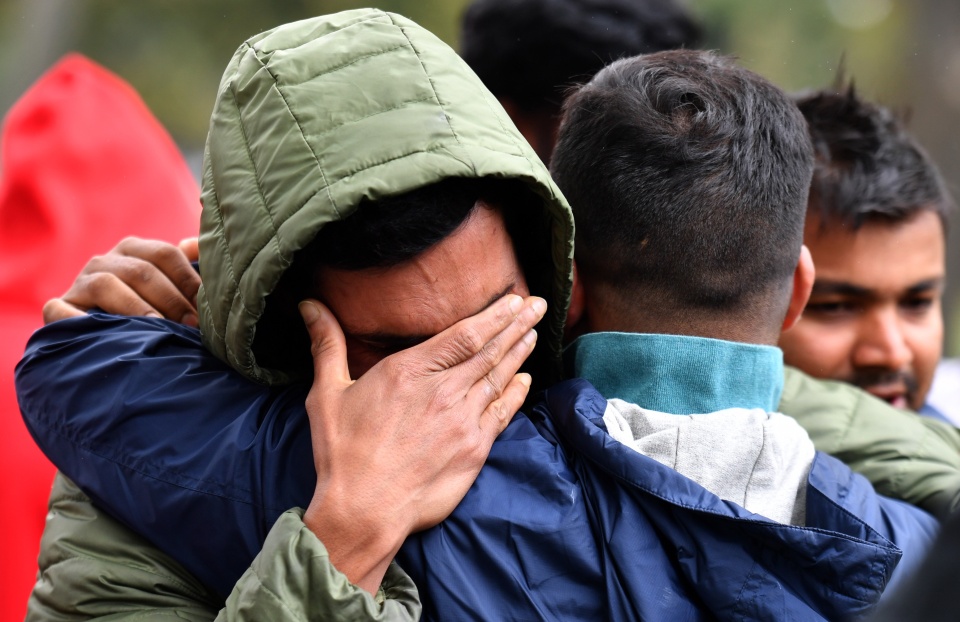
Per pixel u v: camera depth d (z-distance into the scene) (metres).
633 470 3.19
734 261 3.48
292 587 2.95
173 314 4.06
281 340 3.65
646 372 3.51
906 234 5.02
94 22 23.30
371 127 3.18
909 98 19.97
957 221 12.28
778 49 21.69
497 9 5.91
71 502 3.59
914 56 20.31
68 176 6.65
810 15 21.70
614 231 3.53
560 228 3.39
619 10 6.00
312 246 3.22
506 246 3.34
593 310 3.71
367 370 3.40
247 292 3.24
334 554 3.02
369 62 3.30
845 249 4.97
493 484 3.27
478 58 6.02
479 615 3.13
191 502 3.33
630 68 3.75
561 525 3.20
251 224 3.22
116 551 3.40
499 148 3.25
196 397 3.50
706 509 3.13
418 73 3.28
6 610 5.58
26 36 22.58
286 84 3.29
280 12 24.61
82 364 3.62
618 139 3.53
